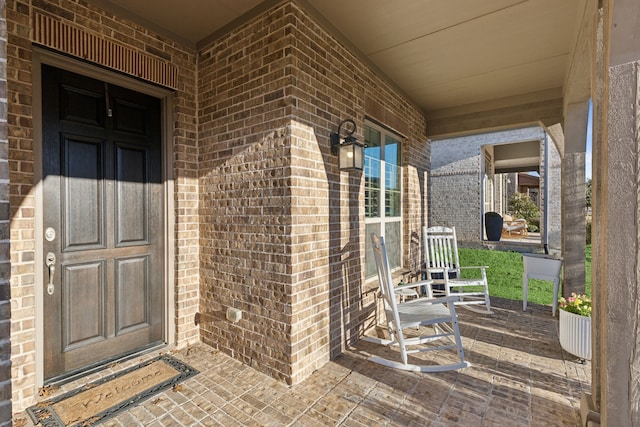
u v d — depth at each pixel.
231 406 2.05
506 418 1.94
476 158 9.02
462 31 2.75
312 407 2.05
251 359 2.54
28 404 2.01
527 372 2.47
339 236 2.83
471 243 9.12
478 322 3.56
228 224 2.71
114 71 2.44
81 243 2.38
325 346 2.63
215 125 2.80
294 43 2.30
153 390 2.21
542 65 3.38
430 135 4.93
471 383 2.32
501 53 3.12
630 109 1.21
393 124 3.83
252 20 2.50
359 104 3.09
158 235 2.85
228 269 2.72
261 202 2.47
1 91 0.97
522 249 8.43
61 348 2.28
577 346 2.59
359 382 2.34
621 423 1.24
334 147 2.75
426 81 3.81
